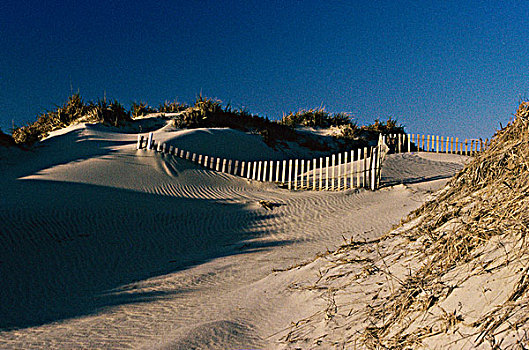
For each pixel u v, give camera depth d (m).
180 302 7.69
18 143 26.31
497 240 4.18
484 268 3.99
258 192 20.56
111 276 10.41
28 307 8.23
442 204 6.34
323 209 16.97
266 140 32.38
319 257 7.98
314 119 40.50
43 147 25.80
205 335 5.47
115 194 17.27
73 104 34.31
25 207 14.12
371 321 4.58
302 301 6.09
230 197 19.39
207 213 16.77
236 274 9.51
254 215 16.75
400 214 14.22
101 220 14.47
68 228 13.37
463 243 4.51
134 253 12.34
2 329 7.00
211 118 34.19
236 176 23.14
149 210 16.27
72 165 20.89
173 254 12.46
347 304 5.28
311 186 21.19
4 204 14.14
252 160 28.86
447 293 4.05
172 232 14.49
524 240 3.85
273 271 8.72
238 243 13.40
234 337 5.37
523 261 3.66
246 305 6.58
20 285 9.48
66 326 6.95
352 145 36.16
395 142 31.16
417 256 5.29
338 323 4.94
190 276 9.71
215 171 23.44
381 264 5.86
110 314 7.41
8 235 12.02
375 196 18.11
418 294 4.38
